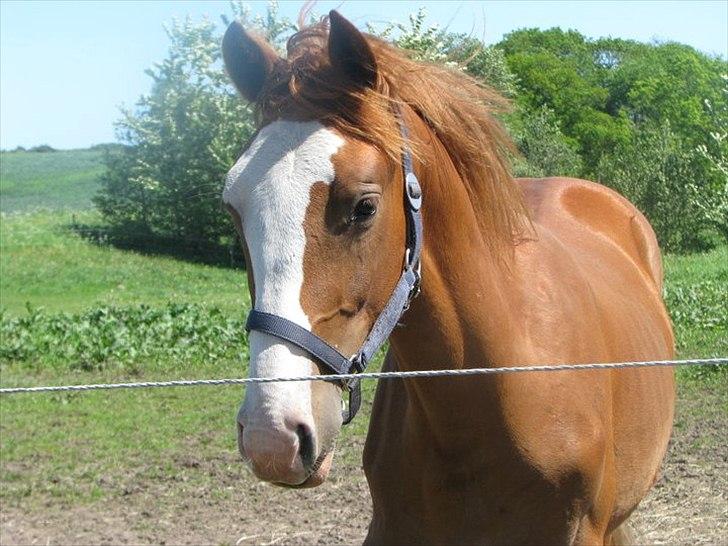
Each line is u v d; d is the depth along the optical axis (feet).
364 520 18.06
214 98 84.07
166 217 94.38
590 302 10.39
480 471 8.87
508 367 8.68
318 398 7.17
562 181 14.47
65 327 38.81
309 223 7.13
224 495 19.63
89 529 17.83
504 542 9.08
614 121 136.67
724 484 19.65
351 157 7.28
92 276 76.59
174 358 35.83
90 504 19.25
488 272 8.86
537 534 9.09
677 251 82.38
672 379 12.57
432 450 9.00
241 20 8.98
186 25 90.99
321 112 7.45
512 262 9.29
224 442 24.02
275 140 7.37
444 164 8.53
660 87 138.51
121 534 17.52
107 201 98.22
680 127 131.44
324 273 7.20
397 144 7.59
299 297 7.10
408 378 8.90
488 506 8.98
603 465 9.50
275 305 7.06
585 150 130.82
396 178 7.77
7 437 24.72
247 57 8.26
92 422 26.40
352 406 7.95
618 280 12.26
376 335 7.70
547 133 82.02
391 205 7.66
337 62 7.75
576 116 134.41
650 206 83.51
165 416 27.12
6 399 29.45
